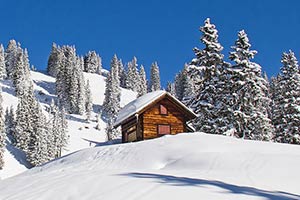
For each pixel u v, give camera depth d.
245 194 10.65
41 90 121.81
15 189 12.88
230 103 35.38
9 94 107.19
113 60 144.50
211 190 10.82
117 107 109.81
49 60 152.12
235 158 17.89
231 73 36.41
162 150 21.31
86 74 160.25
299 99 38.91
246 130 35.03
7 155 67.06
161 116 35.81
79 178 12.82
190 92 102.56
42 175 15.72
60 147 73.81
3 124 63.28
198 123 36.31
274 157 18.09
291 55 40.62
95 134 94.19
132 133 36.41
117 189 10.86
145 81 152.25
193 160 18.34
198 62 37.69
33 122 71.31
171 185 11.27
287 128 38.56
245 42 36.91
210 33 38.16
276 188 12.85
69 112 106.25
